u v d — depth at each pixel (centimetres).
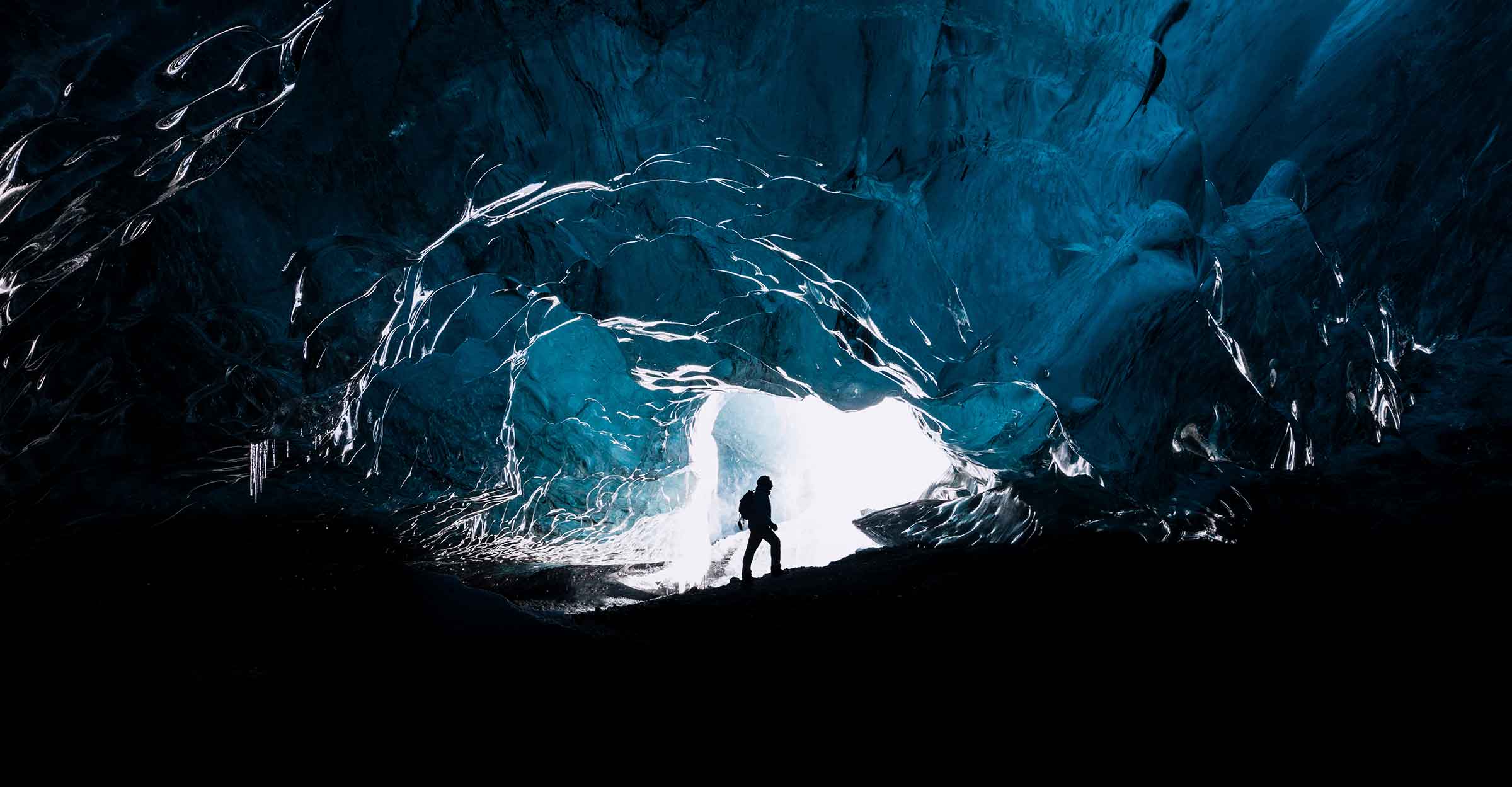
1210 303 685
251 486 745
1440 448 665
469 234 691
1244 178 820
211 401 659
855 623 468
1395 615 365
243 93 501
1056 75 649
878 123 649
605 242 715
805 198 682
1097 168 682
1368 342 739
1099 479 723
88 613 434
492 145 603
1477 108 762
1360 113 776
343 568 603
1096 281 654
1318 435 695
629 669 374
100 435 628
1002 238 688
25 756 253
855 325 733
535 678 355
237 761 258
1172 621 390
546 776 253
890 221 690
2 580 523
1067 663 343
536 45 575
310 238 598
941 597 521
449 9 546
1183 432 692
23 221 473
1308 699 278
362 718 299
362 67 541
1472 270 832
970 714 294
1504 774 221
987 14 620
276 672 347
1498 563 441
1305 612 382
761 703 319
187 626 414
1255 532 601
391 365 772
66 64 424
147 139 484
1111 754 250
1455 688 278
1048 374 666
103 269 550
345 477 816
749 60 616
